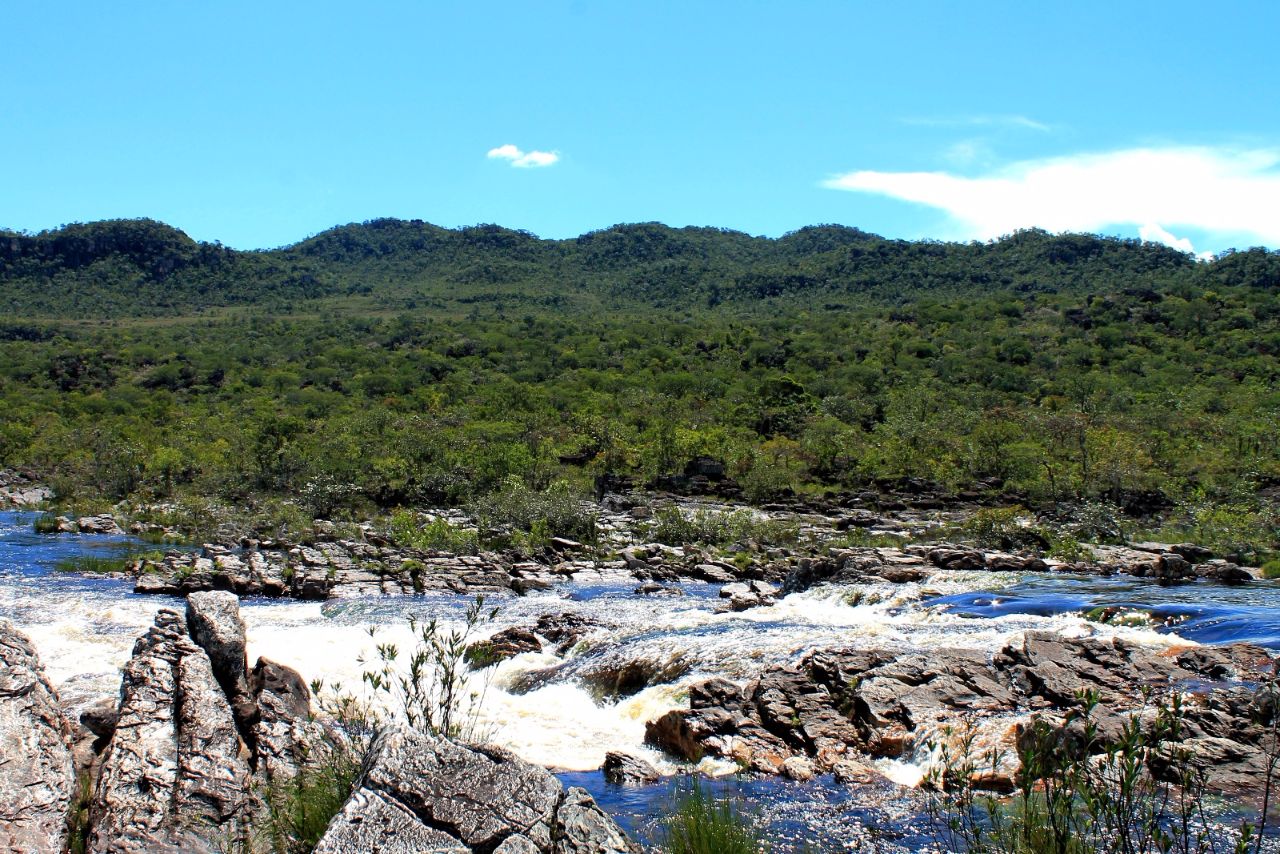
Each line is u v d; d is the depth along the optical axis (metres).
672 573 39.81
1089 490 60.00
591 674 20.70
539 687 20.31
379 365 146.50
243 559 38.34
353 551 40.75
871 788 13.76
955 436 76.50
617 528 53.47
